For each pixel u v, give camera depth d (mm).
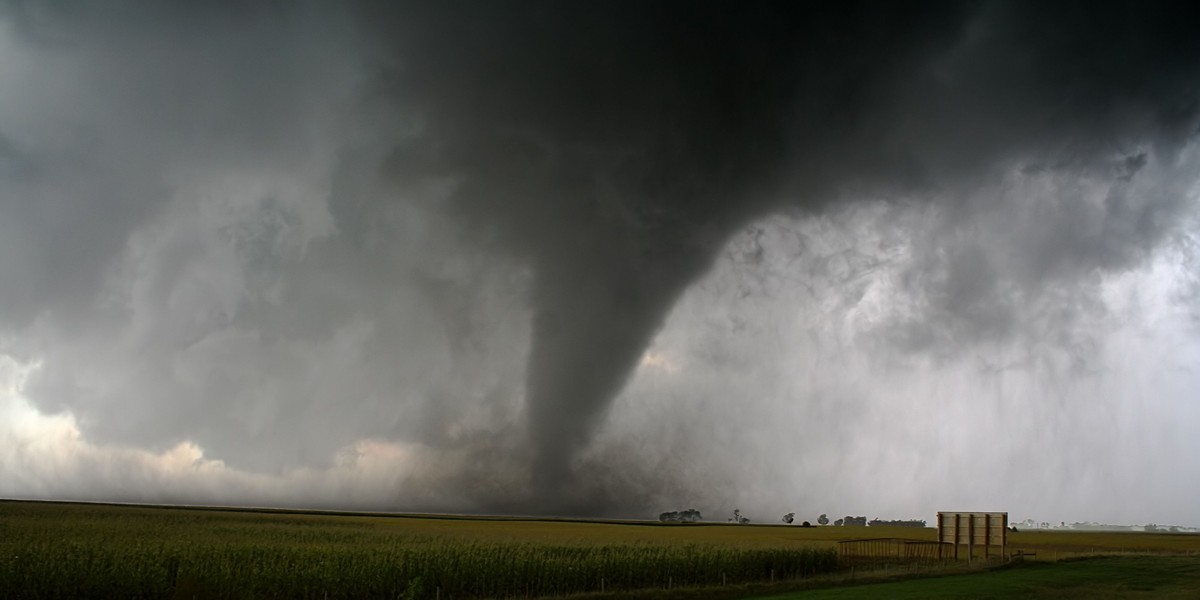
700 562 42219
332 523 103250
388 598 33844
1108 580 33000
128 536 50594
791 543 65688
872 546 58688
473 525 122250
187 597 29891
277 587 31844
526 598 34750
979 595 27406
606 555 41219
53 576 29656
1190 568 39219
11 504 116312
